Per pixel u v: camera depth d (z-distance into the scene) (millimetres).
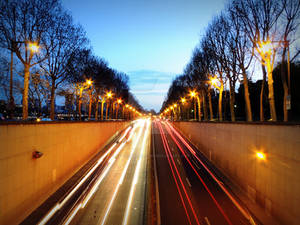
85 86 42719
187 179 17797
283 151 9453
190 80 49312
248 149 13352
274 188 10211
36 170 11367
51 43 22734
